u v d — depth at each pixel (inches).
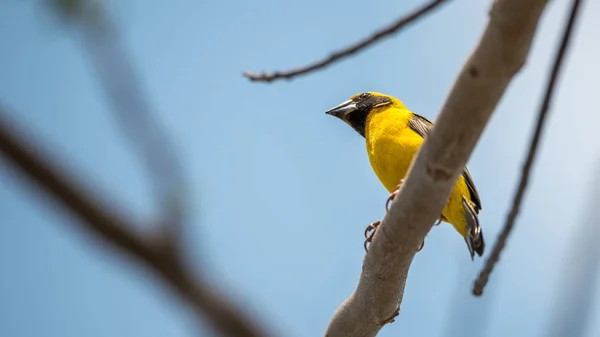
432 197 261.1
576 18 205.3
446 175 250.7
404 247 289.4
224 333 125.3
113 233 120.9
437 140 239.3
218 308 125.5
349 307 336.5
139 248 122.7
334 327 345.4
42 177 115.1
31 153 114.3
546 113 233.0
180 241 126.1
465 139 234.7
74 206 118.3
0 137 111.7
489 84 213.8
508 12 194.4
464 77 216.2
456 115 227.3
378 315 330.3
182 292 125.0
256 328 126.9
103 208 120.6
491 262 287.9
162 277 124.3
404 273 309.4
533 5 191.2
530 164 249.3
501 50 203.6
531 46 205.3
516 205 271.0
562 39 211.8
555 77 221.6
